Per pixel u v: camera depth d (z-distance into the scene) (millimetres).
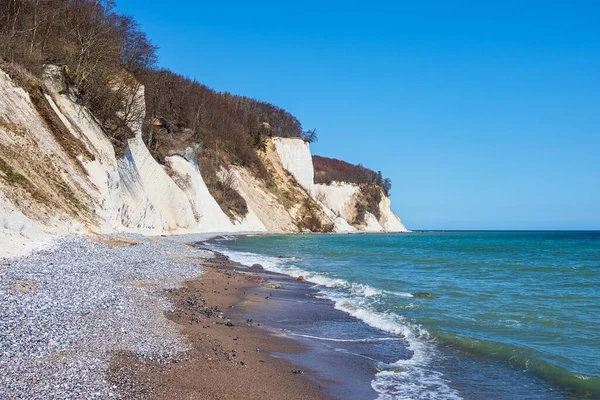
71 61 29516
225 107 98875
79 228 20031
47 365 5879
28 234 14984
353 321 12117
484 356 9102
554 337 10586
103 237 21750
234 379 6812
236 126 91000
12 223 14258
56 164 21859
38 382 5328
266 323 11438
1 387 5035
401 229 141000
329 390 7047
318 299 15430
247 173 86500
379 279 21531
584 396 7043
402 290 18062
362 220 120375
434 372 8141
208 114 83062
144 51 46281
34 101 22859
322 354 8992
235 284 17031
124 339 7551
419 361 8781
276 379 7211
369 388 7270
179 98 70188
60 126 24562
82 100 29328
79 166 24500
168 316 10094
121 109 35688
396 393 7098
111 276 13312
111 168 29094
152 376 6258
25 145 19547
